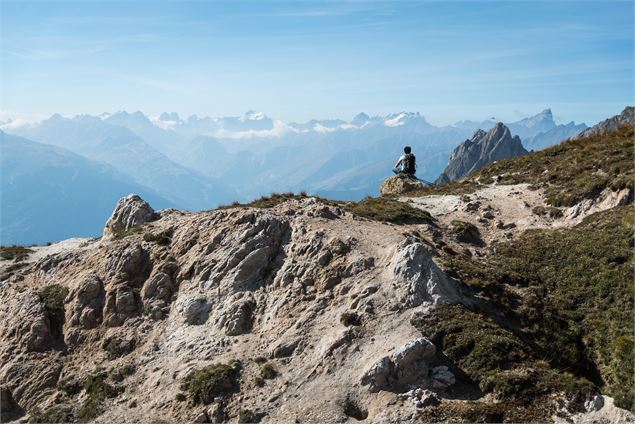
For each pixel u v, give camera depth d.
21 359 32.69
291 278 31.98
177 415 25.84
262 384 26.08
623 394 22.27
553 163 48.25
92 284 35.41
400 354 24.41
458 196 45.28
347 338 26.72
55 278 39.69
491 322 27.17
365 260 31.17
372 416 22.98
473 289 29.72
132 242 38.69
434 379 24.19
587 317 28.50
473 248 36.22
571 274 31.48
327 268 31.42
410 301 27.92
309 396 24.66
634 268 29.72
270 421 23.91
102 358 31.30
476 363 24.59
